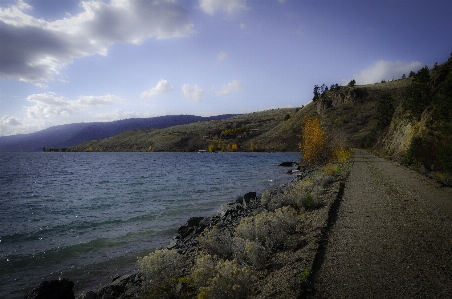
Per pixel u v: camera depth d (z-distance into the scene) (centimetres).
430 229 733
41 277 760
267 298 423
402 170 2277
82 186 2998
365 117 11425
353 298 407
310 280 464
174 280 535
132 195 2244
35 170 5688
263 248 614
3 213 1700
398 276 471
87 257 901
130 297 580
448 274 471
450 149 1706
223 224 1111
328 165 3142
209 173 4066
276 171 4159
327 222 809
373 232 720
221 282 416
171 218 1430
